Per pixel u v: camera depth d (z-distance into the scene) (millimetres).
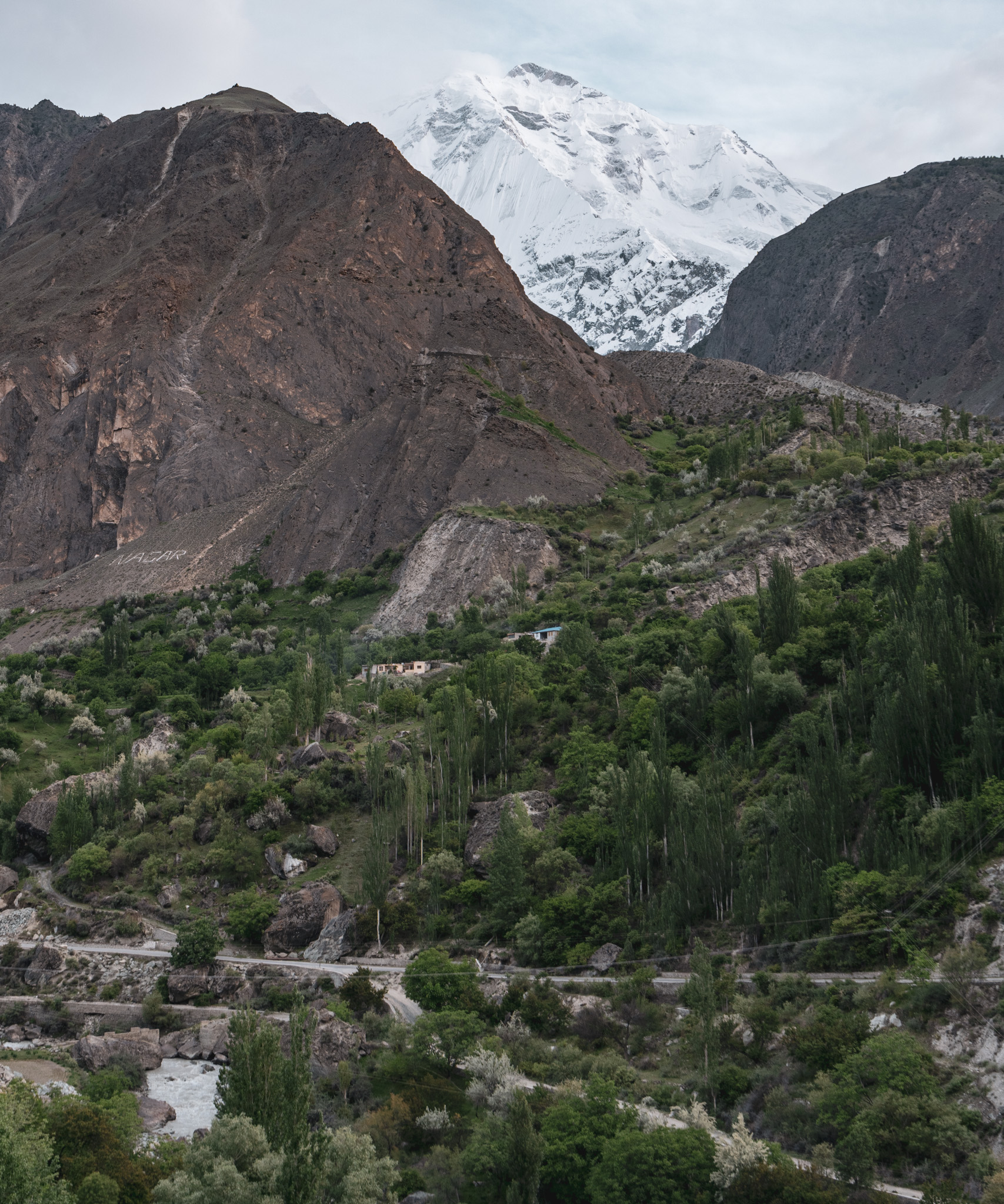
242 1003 107250
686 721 130125
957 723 102375
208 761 151500
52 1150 66562
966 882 89938
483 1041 90812
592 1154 74500
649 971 96125
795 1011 86562
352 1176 67312
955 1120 70688
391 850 127312
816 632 133500
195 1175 65250
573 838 117312
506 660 158375
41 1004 113875
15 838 146125
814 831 100438
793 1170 68625
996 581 118625
